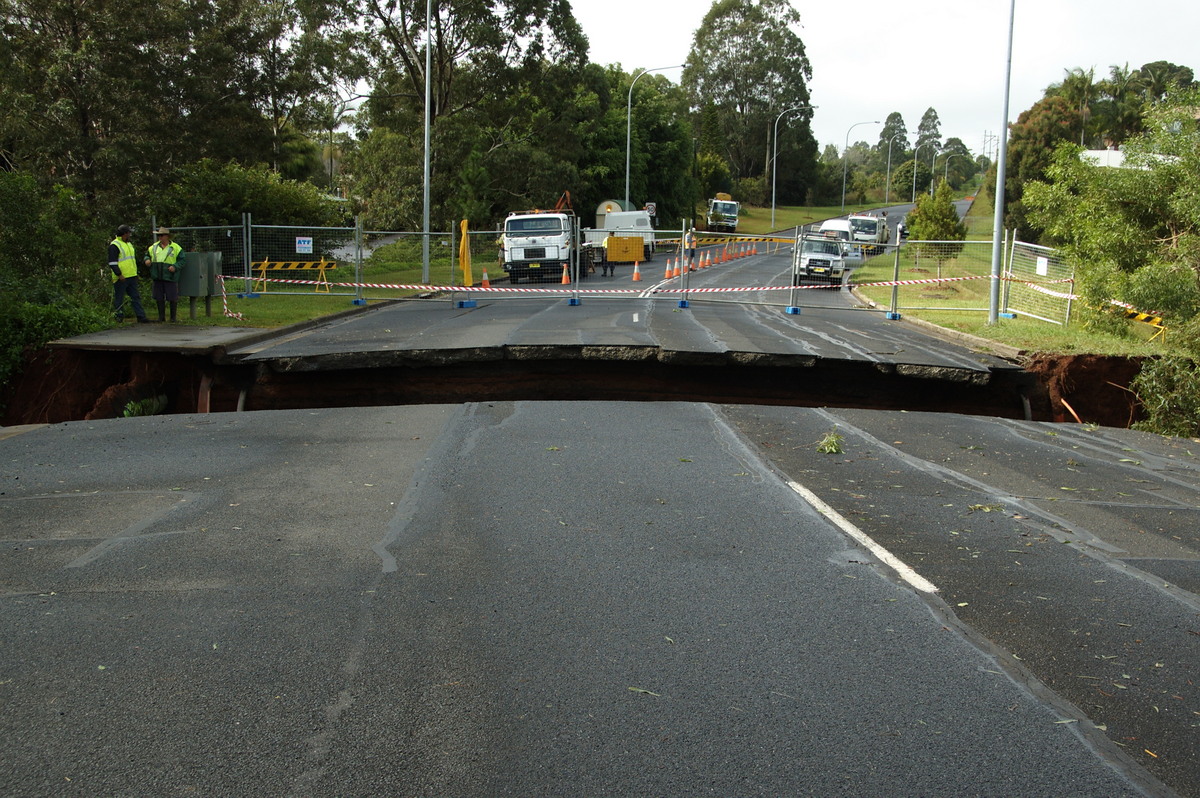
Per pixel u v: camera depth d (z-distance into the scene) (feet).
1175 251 63.67
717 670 15.26
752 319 71.87
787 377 53.83
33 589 18.47
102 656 15.48
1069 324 68.90
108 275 65.51
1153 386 49.29
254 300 78.33
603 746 12.85
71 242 61.62
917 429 38.58
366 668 15.14
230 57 130.82
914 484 28.89
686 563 20.49
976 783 12.14
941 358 53.67
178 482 27.25
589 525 23.18
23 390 50.14
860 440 35.63
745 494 26.61
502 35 163.12
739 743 12.99
